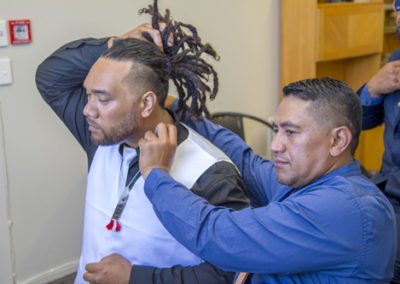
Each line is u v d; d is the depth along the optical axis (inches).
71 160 106.0
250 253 37.6
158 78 46.9
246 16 129.5
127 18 107.5
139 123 46.8
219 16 123.4
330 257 37.2
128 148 50.6
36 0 94.2
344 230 37.0
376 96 71.9
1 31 91.0
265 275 42.1
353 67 149.9
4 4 90.6
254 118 122.0
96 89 45.1
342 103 39.2
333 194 37.9
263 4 132.6
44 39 96.7
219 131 58.8
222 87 128.0
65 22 98.7
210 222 39.0
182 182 46.6
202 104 52.7
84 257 52.9
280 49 138.5
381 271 39.7
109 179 51.6
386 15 148.4
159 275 45.1
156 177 42.1
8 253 100.7
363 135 143.6
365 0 136.8
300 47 131.3
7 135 96.0
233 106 132.3
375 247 38.3
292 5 131.0
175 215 40.1
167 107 52.7
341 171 40.6
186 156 48.3
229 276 46.0
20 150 98.3
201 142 50.8
